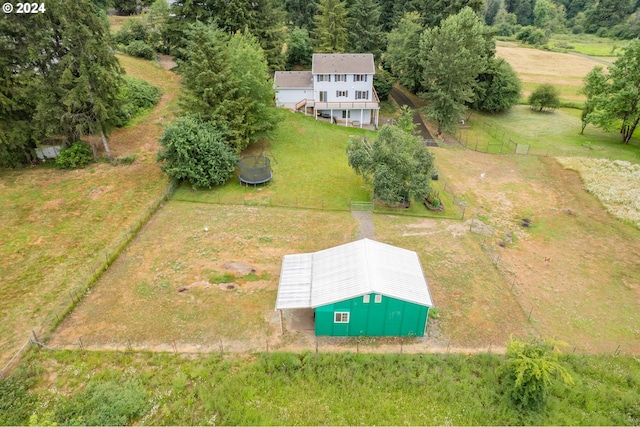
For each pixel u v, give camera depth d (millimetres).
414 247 27469
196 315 21484
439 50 49250
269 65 55969
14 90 32469
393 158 30406
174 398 17047
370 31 63281
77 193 32500
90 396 16828
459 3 57438
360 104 50906
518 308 22484
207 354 19188
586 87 49688
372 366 18578
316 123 48531
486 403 16969
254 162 36719
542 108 63000
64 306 21562
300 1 71875
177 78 53125
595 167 38906
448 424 16250
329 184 35688
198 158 33000
